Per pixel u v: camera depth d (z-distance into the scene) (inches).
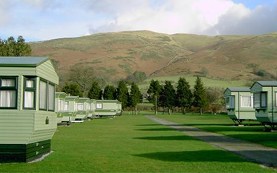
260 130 1513.3
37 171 609.9
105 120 2541.8
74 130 1539.1
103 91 4158.5
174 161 712.4
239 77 6870.1
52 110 826.8
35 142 729.0
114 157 761.0
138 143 1026.7
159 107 4402.1
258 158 752.3
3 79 692.7
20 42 2363.4
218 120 2475.4
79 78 4635.8
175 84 5772.6
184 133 1380.4
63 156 773.3
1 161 691.4
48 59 774.5
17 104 687.7
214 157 762.2
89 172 605.9
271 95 1451.8
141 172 606.9
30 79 701.9
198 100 3941.9
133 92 4165.8
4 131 685.3
